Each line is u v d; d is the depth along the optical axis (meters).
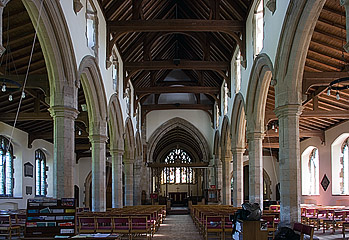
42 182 28.06
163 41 26.25
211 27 18.05
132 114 27.06
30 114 19.17
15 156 23.89
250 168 17.56
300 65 12.28
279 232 9.66
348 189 24.28
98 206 16.81
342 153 25.19
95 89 16.23
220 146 28.77
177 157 48.16
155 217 17.52
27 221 8.80
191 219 26.30
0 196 21.94
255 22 16.53
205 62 22.81
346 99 20.31
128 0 18.30
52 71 11.96
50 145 28.98
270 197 35.62
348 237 14.55
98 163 16.98
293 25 11.62
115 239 7.43
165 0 21.61
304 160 30.73
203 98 35.00
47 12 10.73
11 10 13.54
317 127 26.78
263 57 14.60
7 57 15.83
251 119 17.56
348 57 16.27
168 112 35.16
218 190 31.34
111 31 17.81
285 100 12.45
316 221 17.34
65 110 12.07
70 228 8.81
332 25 14.49
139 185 31.69
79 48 13.45
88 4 15.06
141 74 27.95
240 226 9.68
